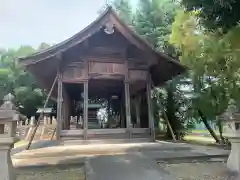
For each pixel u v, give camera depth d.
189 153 6.69
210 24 6.00
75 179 4.80
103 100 16.81
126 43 10.18
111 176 4.63
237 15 5.32
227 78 9.98
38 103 27.62
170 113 14.99
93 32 9.27
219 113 11.08
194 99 12.80
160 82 13.14
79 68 9.84
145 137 9.79
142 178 4.55
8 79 27.88
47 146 8.52
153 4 16.95
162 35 15.56
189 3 5.63
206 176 5.02
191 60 10.55
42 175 5.12
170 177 4.64
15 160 6.07
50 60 9.30
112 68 10.12
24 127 15.50
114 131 9.53
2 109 4.28
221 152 6.87
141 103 13.16
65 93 12.41
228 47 8.82
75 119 14.16
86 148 7.43
